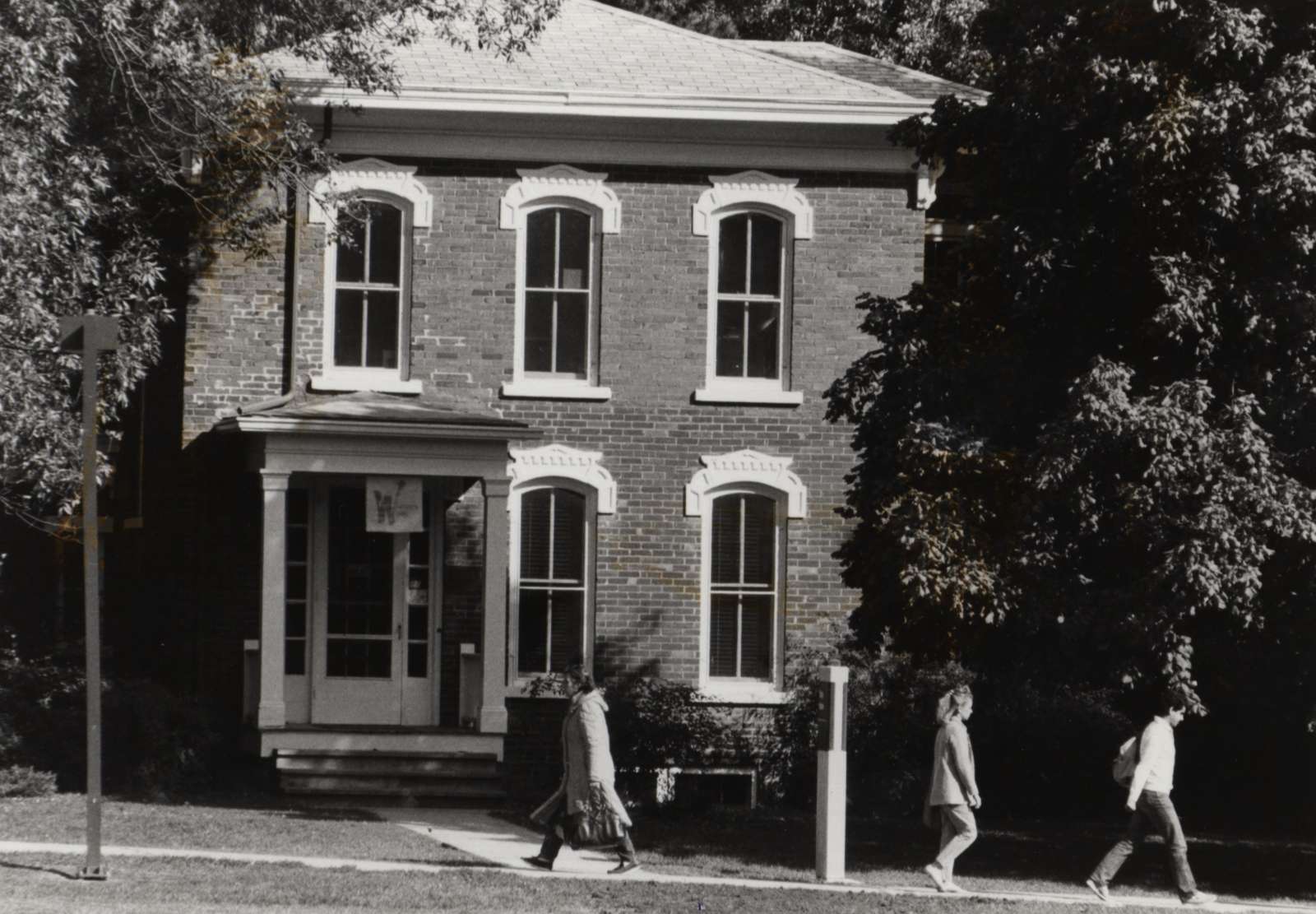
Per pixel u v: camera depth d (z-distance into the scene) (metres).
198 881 14.23
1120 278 17.88
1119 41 17.52
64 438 17.62
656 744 22.02
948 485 17.34
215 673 22.92
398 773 22.00
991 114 18.38
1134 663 16.81
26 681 20.98
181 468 23.09
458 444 22.22
